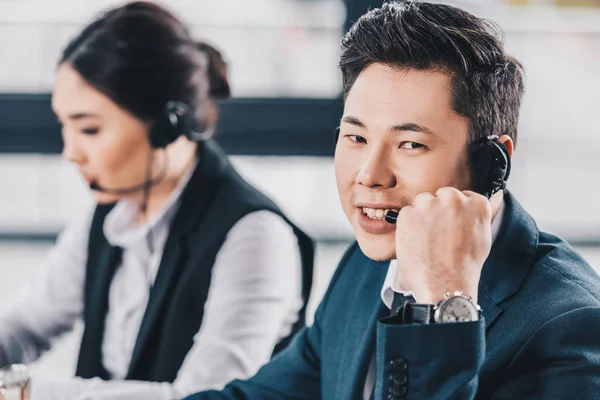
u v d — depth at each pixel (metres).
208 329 1.65
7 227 3.96
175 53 1.68
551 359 1.03
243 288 1.68
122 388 1.54
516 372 1.05
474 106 1.04
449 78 1.03
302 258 1.82
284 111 3.59
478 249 1.04
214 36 3.59
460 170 1.06
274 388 1.41
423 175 1.05
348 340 1.34
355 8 3.39
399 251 1.06
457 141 1.04
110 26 1.65
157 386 1.55
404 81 1.03
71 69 1.66
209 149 1.83
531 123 3.85
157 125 1.69
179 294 1.70
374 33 1.05
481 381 1.06
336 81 3.60
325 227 3.97
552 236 1.20
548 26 3.64
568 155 3.89
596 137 3.85
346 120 1.08
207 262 1.71
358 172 1.08
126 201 1.77
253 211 1.75
